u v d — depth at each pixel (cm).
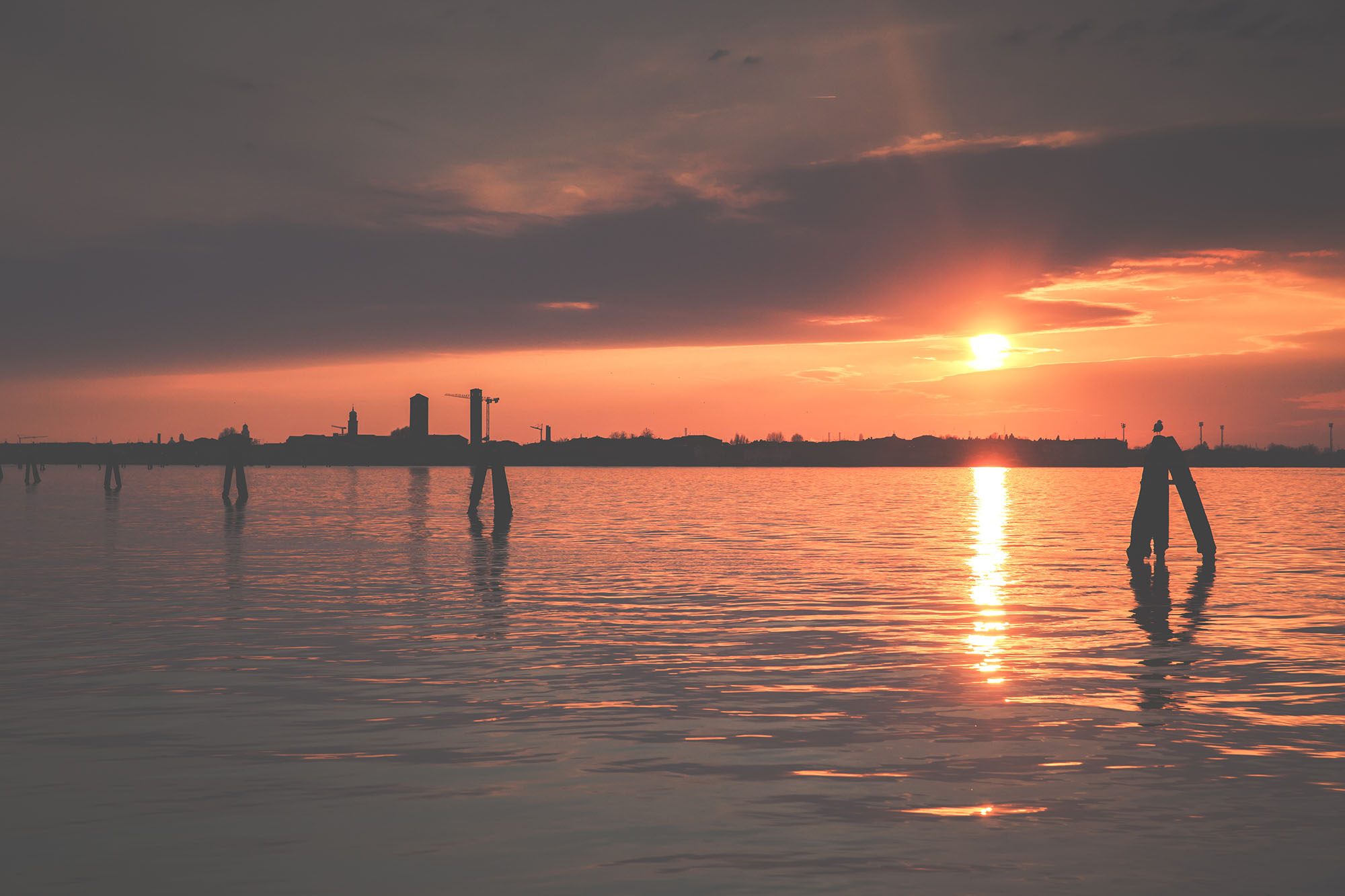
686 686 1390
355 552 3381
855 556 3284
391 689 1376
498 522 4922
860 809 895
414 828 855
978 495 9062
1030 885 741
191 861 789
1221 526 4781
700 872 766
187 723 1199
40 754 1073
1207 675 1448
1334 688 1364
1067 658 1577
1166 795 931
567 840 830
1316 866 772
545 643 1716
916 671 1486
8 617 1983
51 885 748
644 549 3516
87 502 7094
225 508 6316
